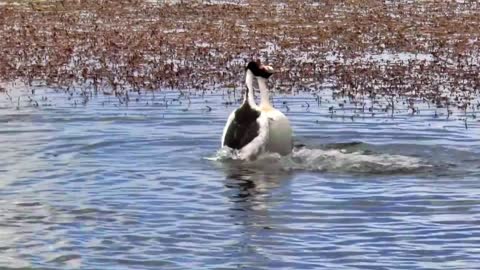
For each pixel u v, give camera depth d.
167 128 17.66
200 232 12.01
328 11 34.44
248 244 11.58
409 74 23.08
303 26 30.78
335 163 15.18
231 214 12.72
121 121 18.23
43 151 15.96
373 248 11.45
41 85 22.12
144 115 18.75
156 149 16.09
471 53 25.94
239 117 15.75
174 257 11.16
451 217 12.58
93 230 12.07
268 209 12.91
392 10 34.66
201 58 25.19
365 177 14.43
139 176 14.48
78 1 37.31
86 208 12.94
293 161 15.35
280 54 25.66
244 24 31.27
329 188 13.87
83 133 17.19
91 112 19.05
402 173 14.68
